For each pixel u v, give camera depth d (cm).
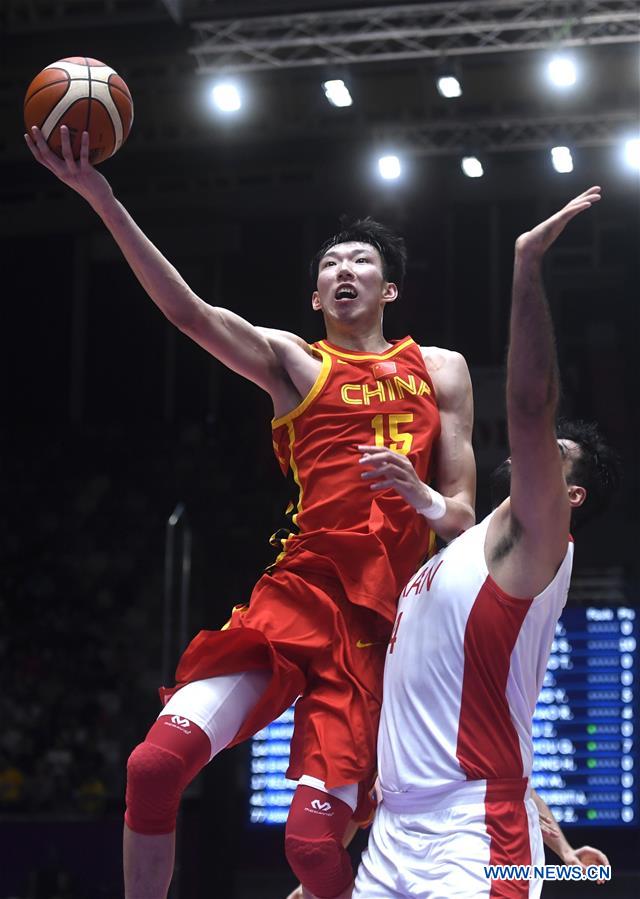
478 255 1565
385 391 341
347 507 329
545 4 1066
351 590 320
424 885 265
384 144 1344
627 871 966
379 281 363
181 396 1653
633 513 1295
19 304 1697
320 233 1611
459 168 1502
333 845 302
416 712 283
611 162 1467
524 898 262
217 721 304
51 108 315
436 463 350
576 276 1560
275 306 1608
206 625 1202
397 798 281
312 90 1316
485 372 1355
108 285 1688
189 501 1517
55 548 1552
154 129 1444
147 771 292
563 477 268
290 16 1112
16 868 1038
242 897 996
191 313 329
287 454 350
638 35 1091
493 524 289
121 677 1456
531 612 278
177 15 1127
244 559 1387
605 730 1000
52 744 1397
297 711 320
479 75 1266
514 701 280
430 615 288
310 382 343
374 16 1106
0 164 1556
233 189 1579
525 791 279
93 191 319
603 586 1215
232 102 1184
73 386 1673
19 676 1467
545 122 1277
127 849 303
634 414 1447
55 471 1595
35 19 1252
